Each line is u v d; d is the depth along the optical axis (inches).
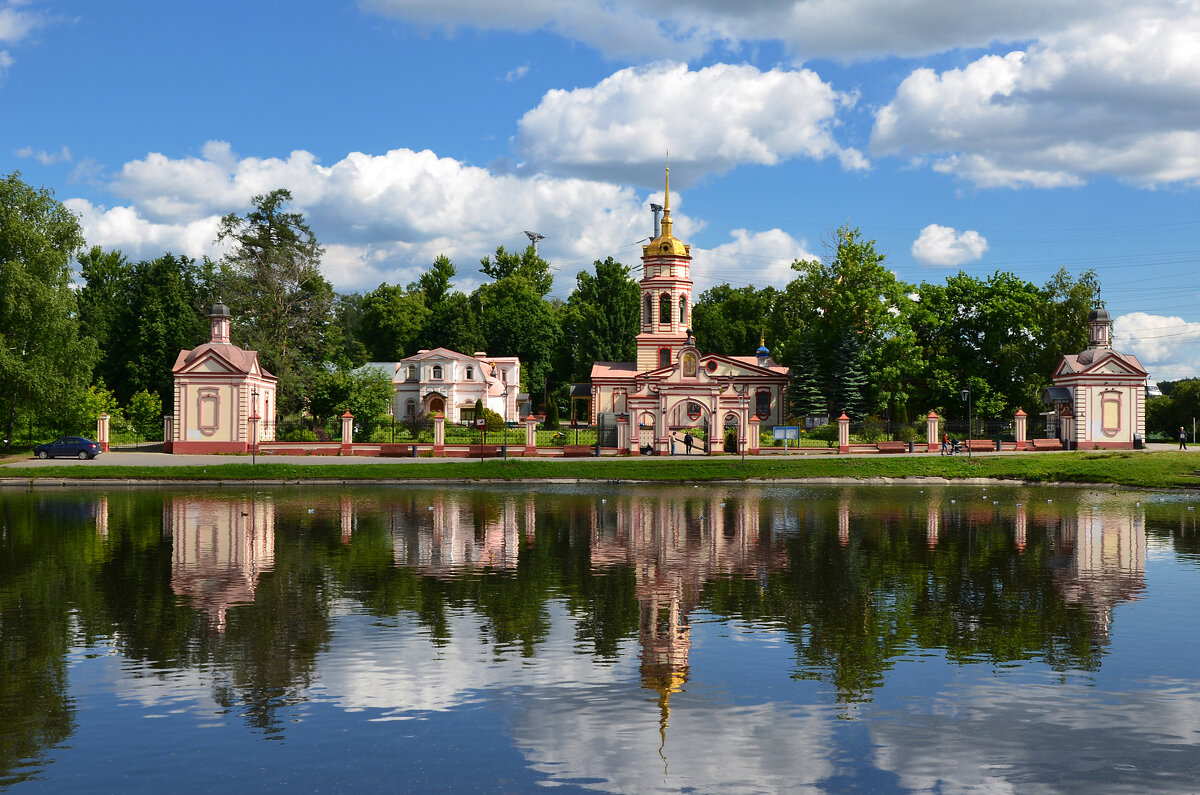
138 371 3550.7
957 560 1064.2
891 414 3275.1
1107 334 2893.7
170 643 703.1
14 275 2319.1
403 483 2153.1
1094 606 831.7
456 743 517.7
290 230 3587.6
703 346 4616.1
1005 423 3179.1
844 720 552.4
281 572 979.9
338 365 3243.1
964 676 631.2
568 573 979.3
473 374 3907.5
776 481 2225.6
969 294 3282.5
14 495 1824.6
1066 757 500.4
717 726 543.2
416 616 789.2
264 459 2466.8
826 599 859.4
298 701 580.7
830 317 3393.2
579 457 2625.5
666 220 3521.2
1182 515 1521.9
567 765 489.7
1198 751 507.8
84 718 550.9
